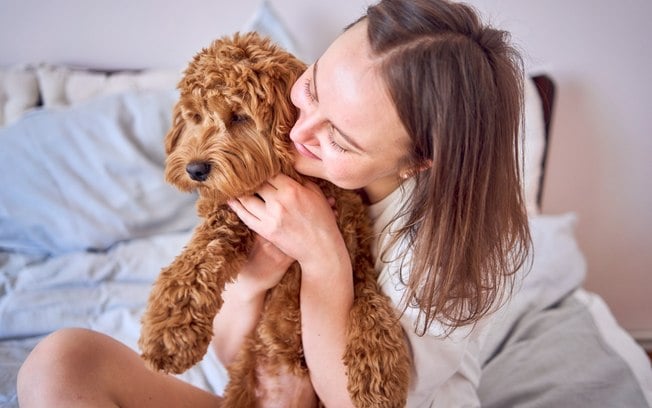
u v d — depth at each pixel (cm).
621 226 210
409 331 85
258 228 82
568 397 119
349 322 86
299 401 95
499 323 131
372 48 67
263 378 95
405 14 68
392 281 87
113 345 88
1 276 144
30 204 158
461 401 98
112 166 165
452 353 87
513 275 95
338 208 92
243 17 193
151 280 149
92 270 148
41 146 163
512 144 76
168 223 169
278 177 84
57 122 167
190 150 83
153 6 190
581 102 193
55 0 187
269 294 94
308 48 198
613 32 183
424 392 89
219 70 80
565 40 184
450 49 66
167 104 175
